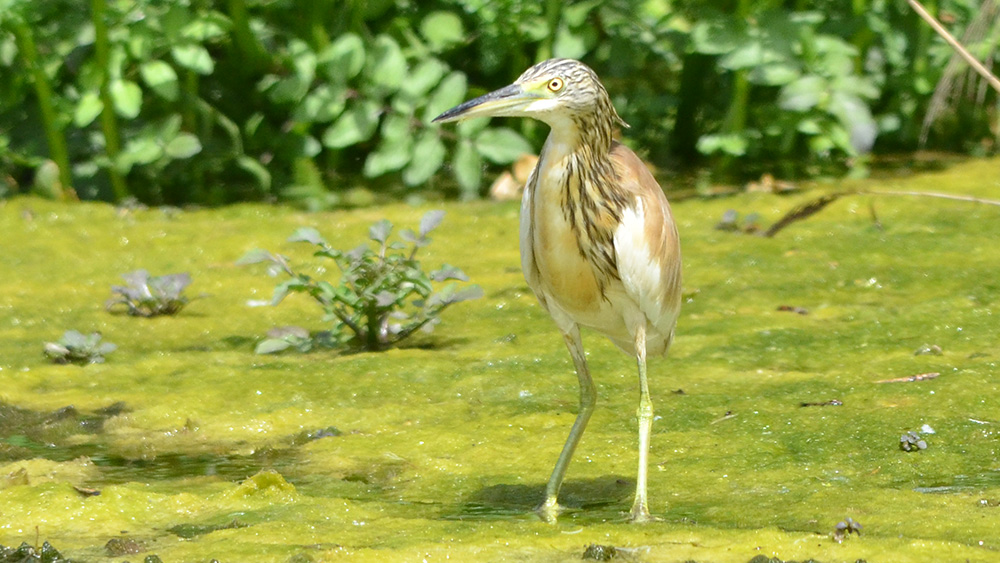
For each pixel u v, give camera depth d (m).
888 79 18.56
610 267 7.04
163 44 15.85
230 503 7.17
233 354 10.77
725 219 14.70
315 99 16.22
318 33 16.97
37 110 16.94
